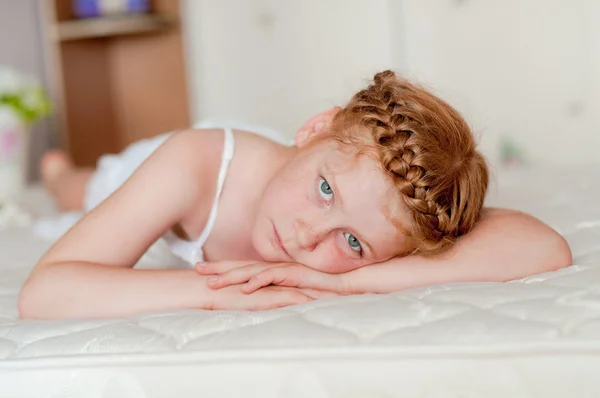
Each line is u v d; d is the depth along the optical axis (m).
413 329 0.67
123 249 0.95
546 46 2.32
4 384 0.68
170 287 0.87
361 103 0.95
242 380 0.64
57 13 3.01
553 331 0.65
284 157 1.09
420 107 0.92
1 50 3.32
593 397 0.62
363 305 0.74
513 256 0.92
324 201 0.89
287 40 2.88
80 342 0.71
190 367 0.66
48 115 3.27
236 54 3.03
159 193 0.99
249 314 0.75
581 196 1.41
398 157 0.87
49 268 0.91
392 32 2.62
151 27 3.00
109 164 1.59
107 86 3.27
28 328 0.77
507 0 2.37
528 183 1.66
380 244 0.89
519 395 0.62
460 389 0.63
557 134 2.34
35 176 3.32
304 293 0.87
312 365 0.64
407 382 0.63
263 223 0.94
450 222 0.91
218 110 3.11
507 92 2.41
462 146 0.94
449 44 2.51
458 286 0.81
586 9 2.24
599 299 0.71
